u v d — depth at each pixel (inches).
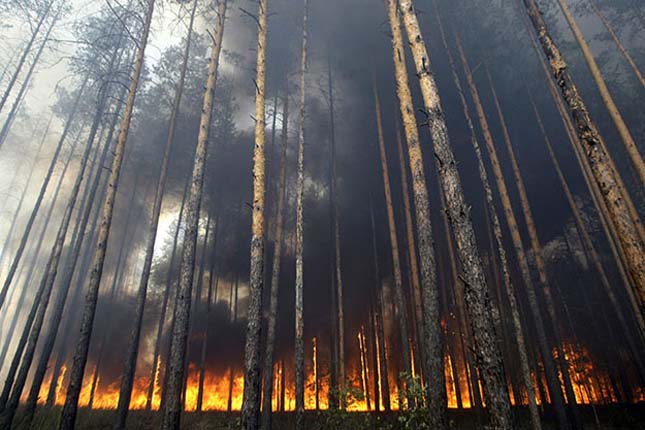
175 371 304.0
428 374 274.1
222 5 469.1
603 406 674.8
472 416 628.7
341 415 365.1
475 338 193.8
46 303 466.3
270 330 518.9
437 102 252.4
